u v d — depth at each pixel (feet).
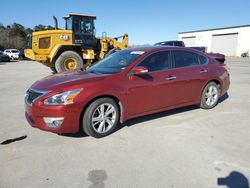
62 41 43.42
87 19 45.37
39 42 42.73
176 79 16.89
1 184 9.82
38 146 13.12
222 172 10.52
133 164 11.25
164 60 16.78
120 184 9.78
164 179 10.09
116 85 14.26
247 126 15.88
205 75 18.80
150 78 15.65
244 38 154.30
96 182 9.92
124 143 13.42
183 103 17.89
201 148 12.73
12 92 28.30
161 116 17.83
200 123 16.44
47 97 12.89
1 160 11.66
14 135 14.61
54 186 9.70
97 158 11.82
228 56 158.51
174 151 12.42
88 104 13.56
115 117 14.57
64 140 13.85
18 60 123.13
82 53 45.88
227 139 13.83
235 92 27.04
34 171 10.73
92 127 13.74
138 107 15.39
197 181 9.92
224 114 18.43
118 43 50.11
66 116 12.87
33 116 13.29
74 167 11.04
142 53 16.02
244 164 11.14
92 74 15.01
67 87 13.07
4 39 188.65
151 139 13.89
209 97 19.52
